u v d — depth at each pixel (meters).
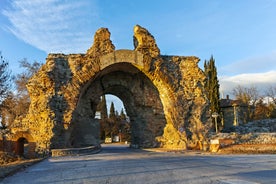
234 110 59.78
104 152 28.55
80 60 30.39
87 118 33.03
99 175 11.97
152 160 18.20
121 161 17.97
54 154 24.22
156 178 10.75
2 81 25.09
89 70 30.12
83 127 32.53
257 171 12.07
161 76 32.41
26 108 48.03
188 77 33.88
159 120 35.03
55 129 27.45
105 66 30.88
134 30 34.00
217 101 51.75
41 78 28.69
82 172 13.15
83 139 32.31
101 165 15.90
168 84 32.53
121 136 79.25
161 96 34.53
